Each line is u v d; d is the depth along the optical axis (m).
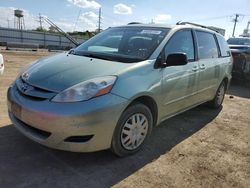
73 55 3.80
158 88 3.45
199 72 4.46
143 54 3.54
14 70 9.53
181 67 3.94
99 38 4.38
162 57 3.61
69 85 2.84
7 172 2.84
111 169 3.07
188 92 4.26
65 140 2.76
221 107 6.18
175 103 3.98
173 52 3.87
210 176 3.13
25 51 22.45
